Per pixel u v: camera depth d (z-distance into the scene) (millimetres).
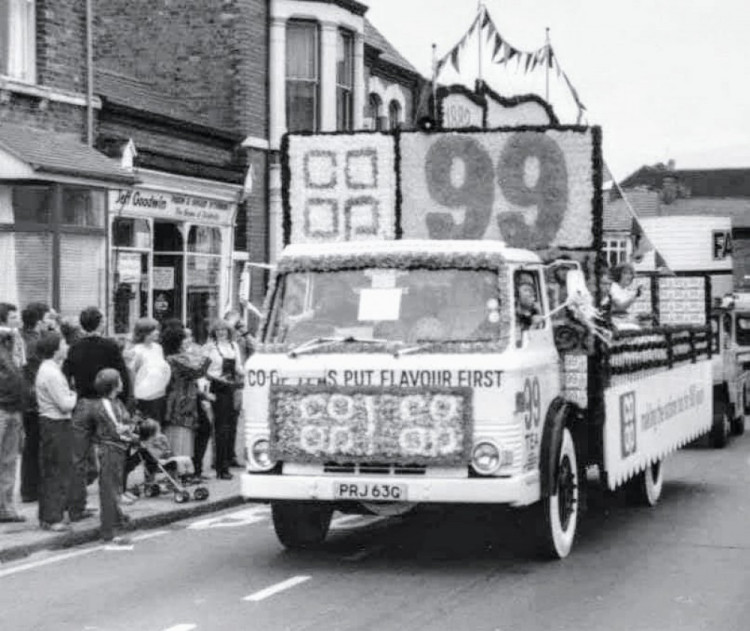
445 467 11164
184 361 16125
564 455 12195
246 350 22094
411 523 14250
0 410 13281
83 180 19062
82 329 15281
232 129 28219
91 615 9734
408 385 11180
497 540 13148
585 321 12312
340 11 29594
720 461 21234
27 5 20547
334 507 11828
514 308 11539
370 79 32656
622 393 13266
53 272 19219
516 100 17250
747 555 12305
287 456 11352
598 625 9383
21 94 20078
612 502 16016
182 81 28469
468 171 13688
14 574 11438
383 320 11594
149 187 23125
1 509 13445
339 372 11336
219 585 10867
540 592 10547
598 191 13469
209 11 28312
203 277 25812
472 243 11773
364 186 13828
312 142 13898
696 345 17359
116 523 13062
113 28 28844
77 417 13164
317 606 10016
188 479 16281
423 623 9422
